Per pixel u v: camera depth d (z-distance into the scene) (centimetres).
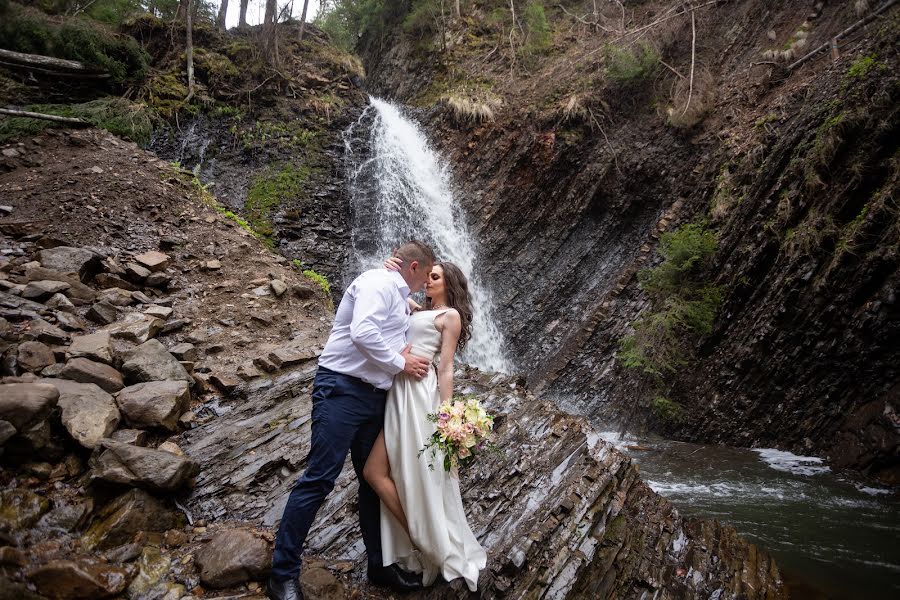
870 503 534
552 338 1156
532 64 1546
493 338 1251
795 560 403
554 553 302
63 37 1104
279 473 349
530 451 378
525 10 1670
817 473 636
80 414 315
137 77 1216
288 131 1335
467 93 1553
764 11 1186
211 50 1397
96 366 376
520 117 1388
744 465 677
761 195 877
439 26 1834
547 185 1289
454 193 1443
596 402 966
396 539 257
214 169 1188
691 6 1297
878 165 724
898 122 711
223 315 570
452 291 285
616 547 332
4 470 272
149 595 231
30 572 213
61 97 1082
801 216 795
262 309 599
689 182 1091
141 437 341
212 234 733
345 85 1583
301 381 459
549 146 1288
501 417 407
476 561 271
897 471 602
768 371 774
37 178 733
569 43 1553
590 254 1201
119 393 363
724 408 811
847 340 693
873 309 667
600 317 1048
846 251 700
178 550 269
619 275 1120
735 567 363
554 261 1241
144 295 557
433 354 274
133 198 744
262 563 250
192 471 319
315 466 243
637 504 385
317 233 1194
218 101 1306
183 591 237
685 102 1132
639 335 925
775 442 751
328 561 285
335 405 247
